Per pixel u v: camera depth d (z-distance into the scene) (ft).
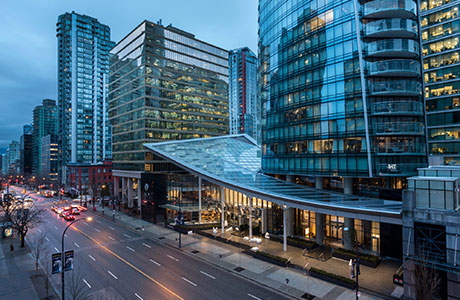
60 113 535.19
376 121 122.83
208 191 191.11
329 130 133.90
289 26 156.97
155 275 103.45
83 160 505.25
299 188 141.79
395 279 90.12
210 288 92.48
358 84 124.88
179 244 136.98
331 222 140.05
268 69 174.81
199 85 309.63
